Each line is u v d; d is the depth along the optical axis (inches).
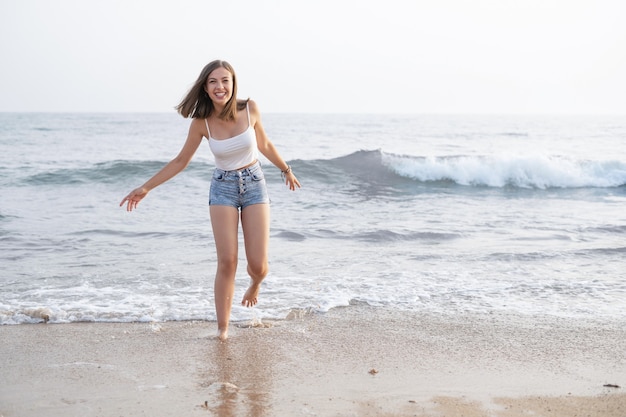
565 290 223.9
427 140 1488.7
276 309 195.5
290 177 182.9
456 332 174.1
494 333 173.3
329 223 378.9
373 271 252.2
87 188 553.9
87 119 3636.8
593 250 292.4
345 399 124.1
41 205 448.5
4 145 1189.1
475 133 1882.4
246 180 163.8
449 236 331.9
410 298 211.5
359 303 205.6
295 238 327.0
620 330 176.7
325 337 168.4
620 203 503.5
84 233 335.3
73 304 198.4
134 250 293.1
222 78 156.6
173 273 246.5
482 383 134.2
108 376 136.6
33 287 221.9
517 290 223.5
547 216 416.5
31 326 176.1
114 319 183.0
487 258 277.3
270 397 124.8
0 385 130.4
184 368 142.2
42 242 309.9
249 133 162.4
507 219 400.2
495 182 628.7
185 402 121.6
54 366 142.9
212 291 218.8
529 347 160.7
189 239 321.7
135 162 636.7
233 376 137.2
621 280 239.3
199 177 586.6
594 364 147.7
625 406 121.2
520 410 118.8
